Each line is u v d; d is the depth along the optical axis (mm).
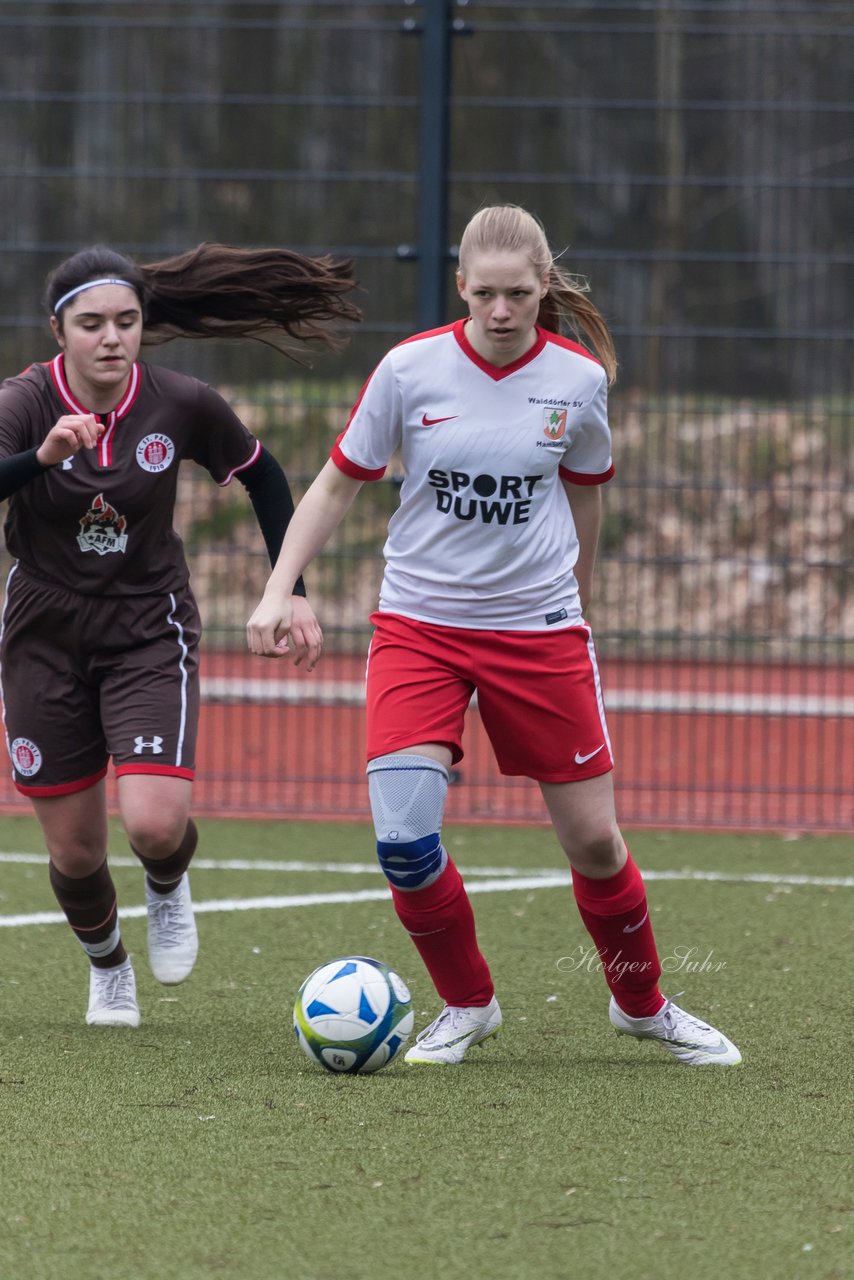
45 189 34719
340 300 16812
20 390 15039
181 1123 12586
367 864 25844
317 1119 12719
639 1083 13922
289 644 15742
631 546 54938
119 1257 9883
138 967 18859
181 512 55094
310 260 16578
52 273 14875
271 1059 14711
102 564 15195
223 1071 14219
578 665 14203
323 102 29203
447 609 14039
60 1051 14914
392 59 52500
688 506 55594
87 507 14906
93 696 15695
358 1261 9836
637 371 33906
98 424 14875
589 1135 12352
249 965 18859
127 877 24516
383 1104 13164
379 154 48875
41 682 15469
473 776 31094
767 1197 10984
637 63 53156
